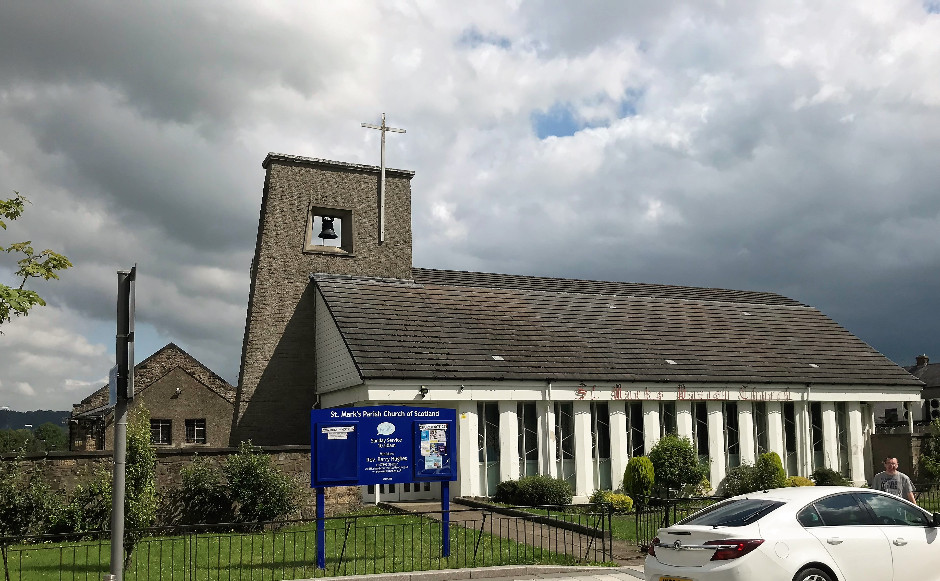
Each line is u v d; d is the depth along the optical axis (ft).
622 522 68.39
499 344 91.56
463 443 82.23
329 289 95.25
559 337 97.19
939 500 83.66
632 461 78.74
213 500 65.67
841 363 110.22
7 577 41.32
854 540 32.71
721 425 96.78
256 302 97.40
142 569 46.78
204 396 143.23
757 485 86.43
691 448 84.53
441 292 101.65
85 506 58.08
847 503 34.06
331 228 104.22
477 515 69.00
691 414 95.30
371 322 89.04
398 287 100.12
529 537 57.88
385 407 50.01
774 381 100.07
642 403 92.94
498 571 45.39
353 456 48.55
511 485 80.84
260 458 66.69
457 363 84.58
